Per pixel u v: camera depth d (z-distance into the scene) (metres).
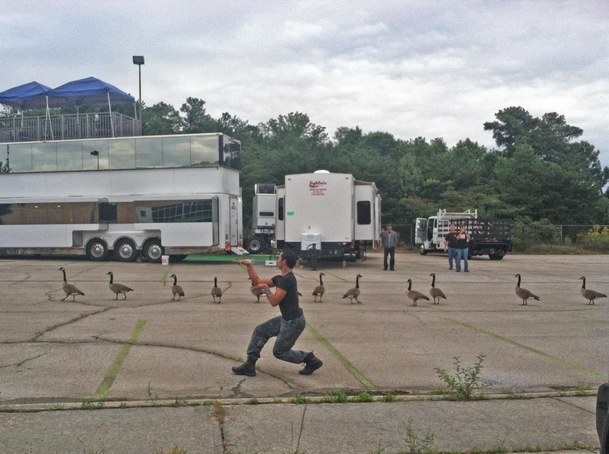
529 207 48.03
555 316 12.19
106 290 16.27
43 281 18.33
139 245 26.11
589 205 48.97
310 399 6.40
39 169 27.42
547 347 9.22
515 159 54.53
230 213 26.77
